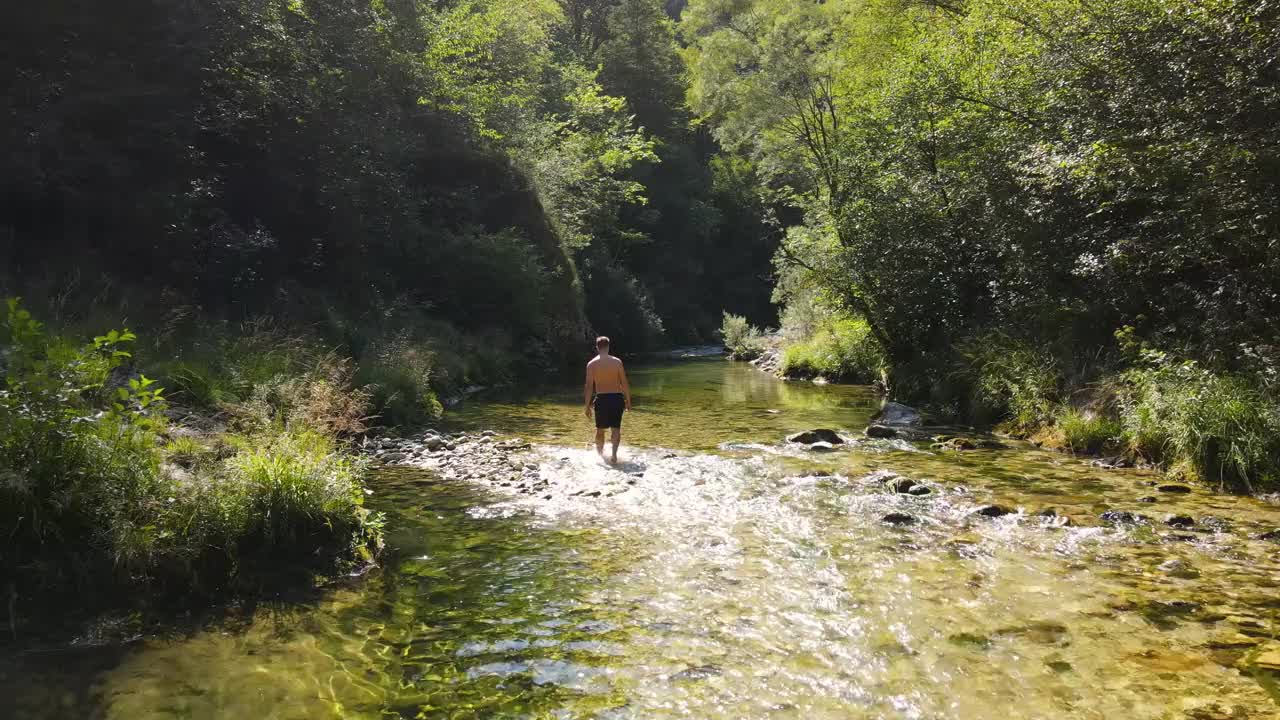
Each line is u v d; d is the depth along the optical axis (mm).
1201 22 8422
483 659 4086
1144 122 9039
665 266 51750
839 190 18625
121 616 4469
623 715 3523
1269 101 7684
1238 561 5547
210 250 15016
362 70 19078
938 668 3961
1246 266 9375
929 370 15359
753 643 4273
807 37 24219
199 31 14312
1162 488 7746
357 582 5199
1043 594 4941
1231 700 3586
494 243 23188
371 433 11078
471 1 28688
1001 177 12602
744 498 7461
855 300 17391
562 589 5094
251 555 5180
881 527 6480
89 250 12805
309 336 13625
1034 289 12469
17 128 11875
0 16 12047
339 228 18500
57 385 5105
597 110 39000
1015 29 13477
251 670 3924
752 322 54750
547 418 13656
